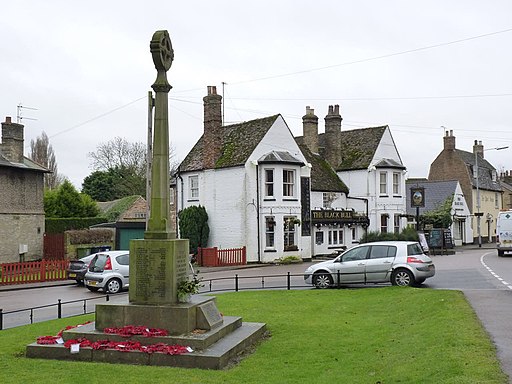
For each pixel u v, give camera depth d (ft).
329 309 52.70
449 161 218.18
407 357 31.01
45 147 254.88
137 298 38.60
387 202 153.58
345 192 152.35
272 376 30.14
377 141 156.35
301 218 132.57
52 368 32.19
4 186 116.37
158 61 40.68
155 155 40.50
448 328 36.06
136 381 29.19
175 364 33.12
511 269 88.99
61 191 170.81
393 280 67.62
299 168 131.44
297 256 129.08
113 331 36.70
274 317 48.57
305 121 158.61
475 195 214.90
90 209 174.40
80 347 34.88
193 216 127.65
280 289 70.69
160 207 39.86
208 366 32.65
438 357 29.12
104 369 31.86
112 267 76.64
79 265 89.04
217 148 133.28
